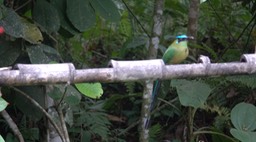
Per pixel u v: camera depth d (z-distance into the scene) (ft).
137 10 27.40
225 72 10.86
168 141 20.27
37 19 14.32
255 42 22.16
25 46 13.12
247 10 25.41
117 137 20.33
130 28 26.96
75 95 13.34
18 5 15.40
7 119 13.20
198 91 15.93
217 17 25.49
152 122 21.68
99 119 18.99
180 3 26.58
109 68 9.75
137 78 9.93
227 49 22.74
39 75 9.17
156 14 17.63
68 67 9.41
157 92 16.90
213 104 19.53
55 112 14.80
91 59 26.73
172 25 27.61
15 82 9.05
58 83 9.39
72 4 14.33
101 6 14.71
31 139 17.08
